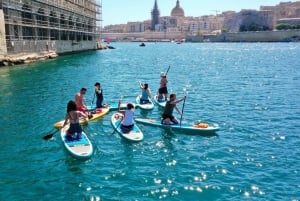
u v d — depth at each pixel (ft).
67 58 213.66
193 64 183.21
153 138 48.24
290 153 43.06
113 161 39.96
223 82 109.19
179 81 111.86
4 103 71.92
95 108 63.36
